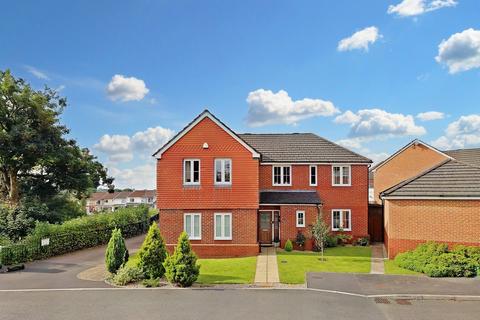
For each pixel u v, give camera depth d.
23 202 36.28
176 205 24.91
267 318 12.66
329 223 30.08
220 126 25.17
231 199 24.81
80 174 42.69
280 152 31.20
